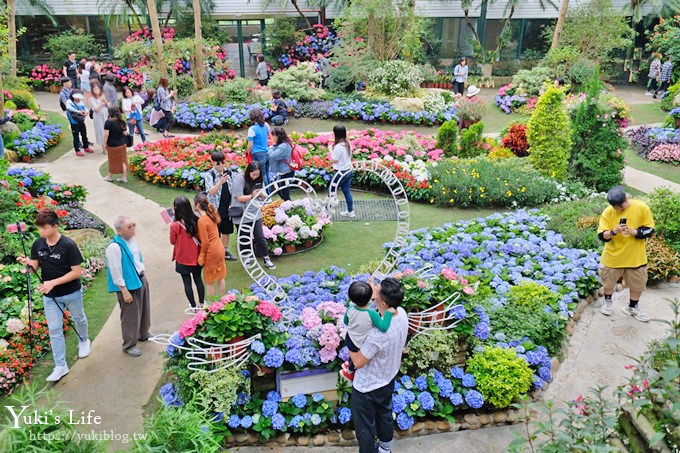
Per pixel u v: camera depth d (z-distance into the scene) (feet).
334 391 16.83
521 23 78.07
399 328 13.42
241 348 15.99
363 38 65.87
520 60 78.18
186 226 20.39
